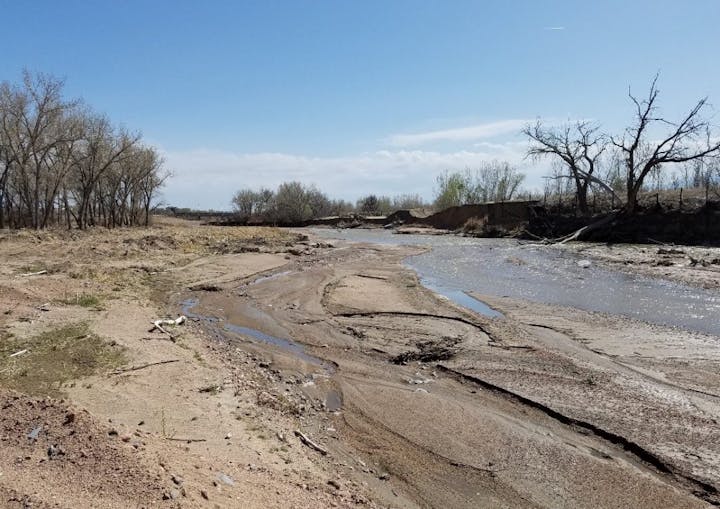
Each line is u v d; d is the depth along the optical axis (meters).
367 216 70.94
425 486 5.88
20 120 38.88
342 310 14.58
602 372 9.20
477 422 7.47
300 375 9.60
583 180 42.12
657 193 36.69
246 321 13.77
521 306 14.91
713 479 5.80
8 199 43.97
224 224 75.31
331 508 4.98
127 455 4.69
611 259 24.95
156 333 11.48
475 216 50.78
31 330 10.84
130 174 53.91
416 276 20.56
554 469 6.18
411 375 9.53
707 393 8.23
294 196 76.38
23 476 4.26
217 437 6.46
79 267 19.84
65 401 6.11
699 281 18.30
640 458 6.39
